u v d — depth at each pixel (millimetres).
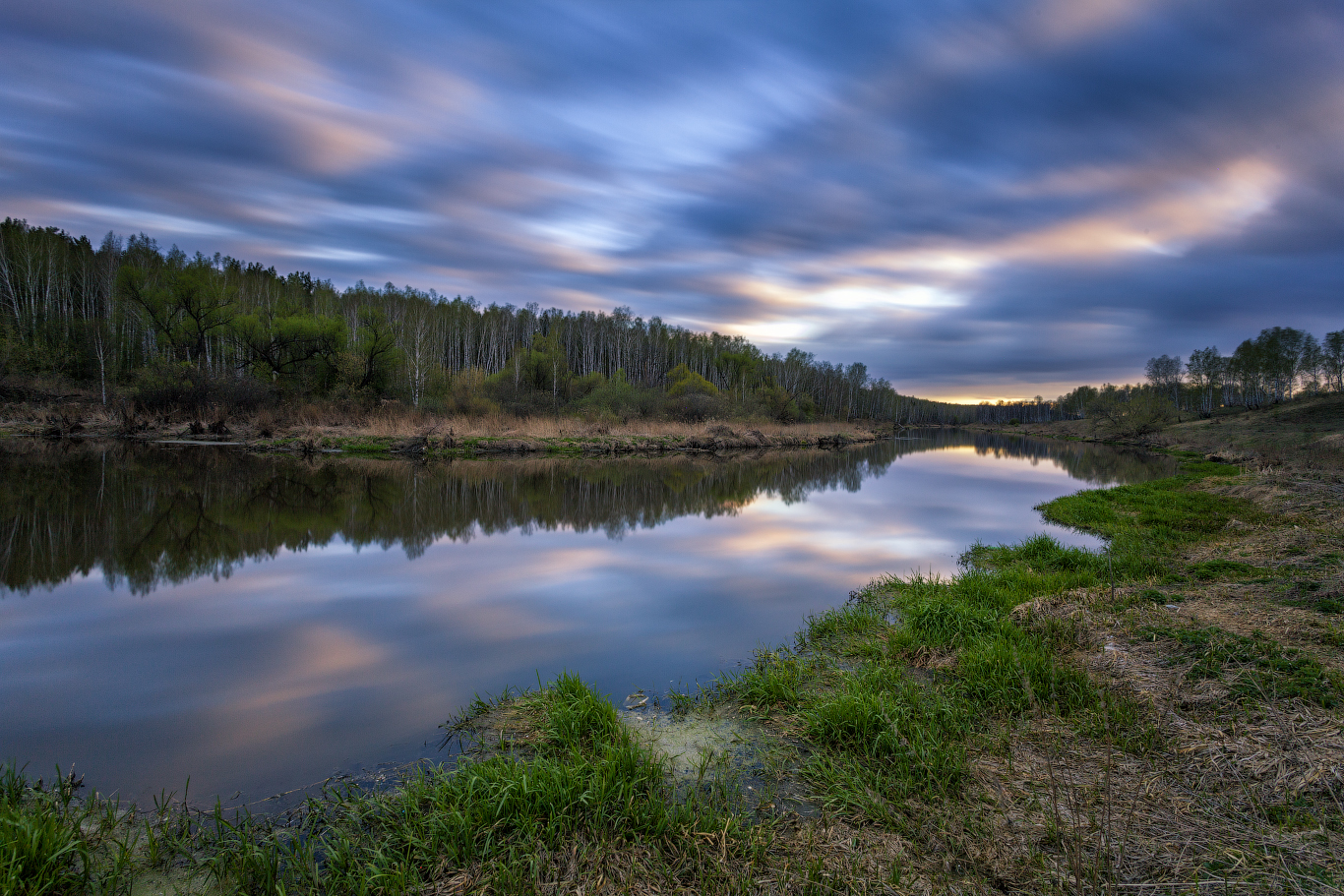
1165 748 4102
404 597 8648
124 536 11383
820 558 11398
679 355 83062
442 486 19219
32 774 4223
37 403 33500
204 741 4727
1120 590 7488
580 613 8062
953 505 18547
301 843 3453
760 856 3217
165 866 3246
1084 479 26922
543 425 35281
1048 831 3283
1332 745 3828
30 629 7160
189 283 37094
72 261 55188
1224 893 2783
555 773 3730
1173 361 103438
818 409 92750
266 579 9359
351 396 35625
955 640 6289
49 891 2955
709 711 5219
